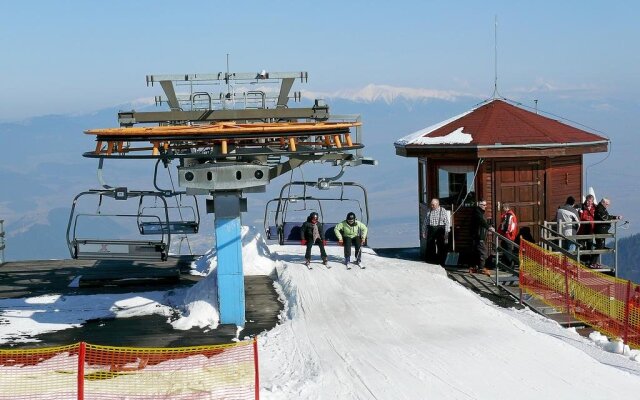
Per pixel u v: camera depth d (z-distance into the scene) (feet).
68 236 53.98
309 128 46.73
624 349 45.75
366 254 71.51
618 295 51.19
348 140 48.60
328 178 64.03
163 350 35.94
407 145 68.23
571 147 65.51
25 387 35.12
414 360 41.01
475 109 72.38
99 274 64.75
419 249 76.07
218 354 38.37
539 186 66.59
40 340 47.16
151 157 46.50
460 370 39.29
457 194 67.62
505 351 42.52
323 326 48.39
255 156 52.60
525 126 67.15
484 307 52.37
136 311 53.72
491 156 64.39
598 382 37.70
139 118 50.01
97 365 37.96
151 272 65.51
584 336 50.14
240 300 50.44
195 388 34.99
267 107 56.34
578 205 68.69
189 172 48.93
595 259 64.80
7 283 64.49
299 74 55.62
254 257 66.03
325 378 38.14
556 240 66.08
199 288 54.70
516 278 61.67
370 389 36.58
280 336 46.85
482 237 63.98
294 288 57.41
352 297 55.11
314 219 63.87
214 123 54.54
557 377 38.34
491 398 35.40
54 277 66.69
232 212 50.03
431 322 48.93
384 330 47.32
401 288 57.41
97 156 45.68
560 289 54.75
